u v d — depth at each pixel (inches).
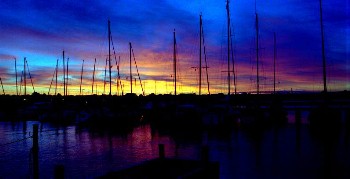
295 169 629.6
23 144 1032.2
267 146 917.8
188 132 1317.7
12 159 784.9
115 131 1396.4
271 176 578.9
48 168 678.5
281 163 684.7
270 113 1622.8
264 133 1235.9
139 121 1806.1
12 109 2313.0
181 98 1919.3
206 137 1145.4
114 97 2281.0
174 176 410.3
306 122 1611.7
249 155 779.4
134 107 1925.4
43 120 1870.1
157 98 2464.3
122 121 1633.9
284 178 565.9
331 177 571.8
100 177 380.2
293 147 892.0
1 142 1085.8
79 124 1576.0
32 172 645.9
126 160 752.3
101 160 756.6
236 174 592.1
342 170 620.4
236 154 794.2
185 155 794.8
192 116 1402.6
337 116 1285.7
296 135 1140.5
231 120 1435.8
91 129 1483.8
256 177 571.5
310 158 735.7
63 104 2316.7
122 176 398.9
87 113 1633.9
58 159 775.7
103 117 1576.0
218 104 1721.2
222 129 1358.3
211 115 1387.8
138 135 1238.9
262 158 741.3
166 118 1464.1
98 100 2516.0
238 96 2155.5
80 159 772.0
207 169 426.3
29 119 2086.6
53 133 1327.5
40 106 2188.7
